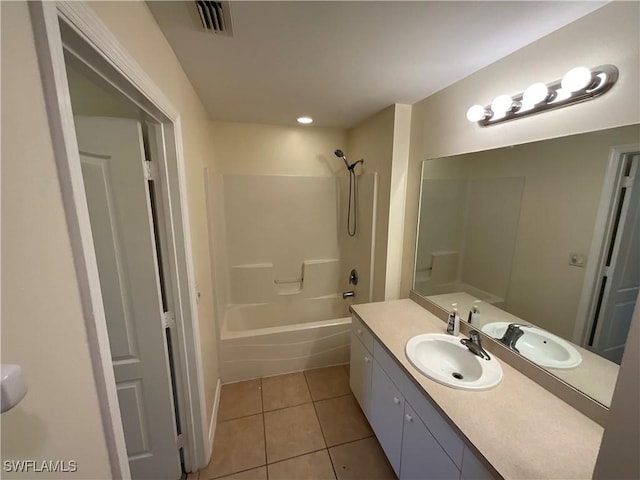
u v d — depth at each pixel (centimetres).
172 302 136
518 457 86
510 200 140
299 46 124
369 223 248
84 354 52
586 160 107
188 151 150
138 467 145
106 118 108
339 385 237
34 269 41
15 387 33
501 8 98
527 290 134
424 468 122
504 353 139
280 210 302
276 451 175
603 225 103
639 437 50
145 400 137
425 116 193
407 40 120
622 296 98
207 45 122
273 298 310
